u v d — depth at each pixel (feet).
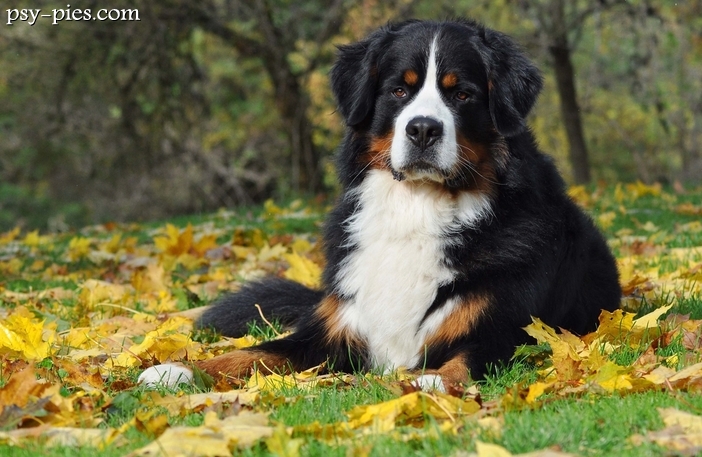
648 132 92.27
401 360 16.65
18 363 15.76
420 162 15.99
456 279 16.25
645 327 16.31
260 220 44.16
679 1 60.70
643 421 11.42
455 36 16.76
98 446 11.42
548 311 17.08
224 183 80.02
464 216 16.49
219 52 77.30
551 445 10.66
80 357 16.93
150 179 76.18
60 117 67.26
